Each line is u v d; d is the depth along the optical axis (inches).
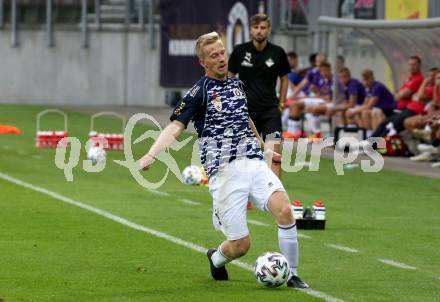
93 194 1395.2
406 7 2112.5
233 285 842.8
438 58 2028.8
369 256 989.8
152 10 3348.9
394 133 1979.6
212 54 813.9
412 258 984.9
